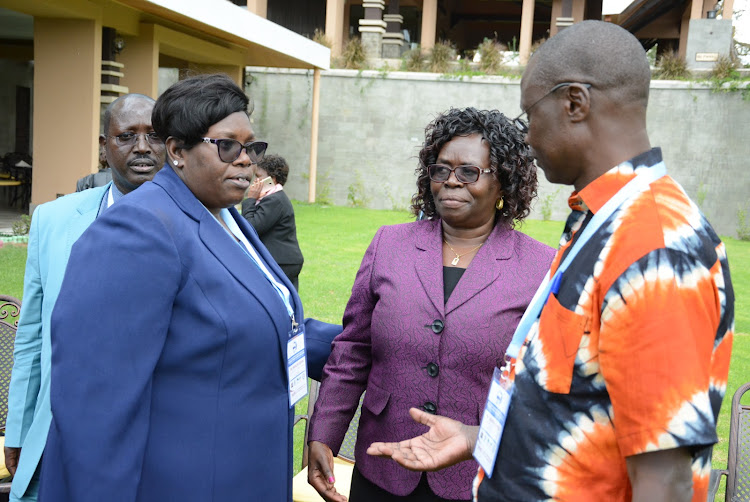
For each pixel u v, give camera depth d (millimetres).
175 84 1860
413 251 2203
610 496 1226
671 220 1183
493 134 2100
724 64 18312
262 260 2135
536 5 30328
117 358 1615
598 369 1227
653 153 1275
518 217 2232
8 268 7926
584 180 1335
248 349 1796
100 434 1587
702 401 1090
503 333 2016
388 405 2092
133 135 2539
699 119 18172
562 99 1288
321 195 20438
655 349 1113
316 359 2539
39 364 2389
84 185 3865
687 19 24453
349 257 10594
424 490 2037
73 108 11102
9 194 15680
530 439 1312
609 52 1257
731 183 18031
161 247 1685
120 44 11922
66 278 1685
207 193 1885
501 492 1368
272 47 14906
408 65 20219
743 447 2910
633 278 1158
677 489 1115
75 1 10367
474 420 2008
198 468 1734
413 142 19828
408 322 2070
